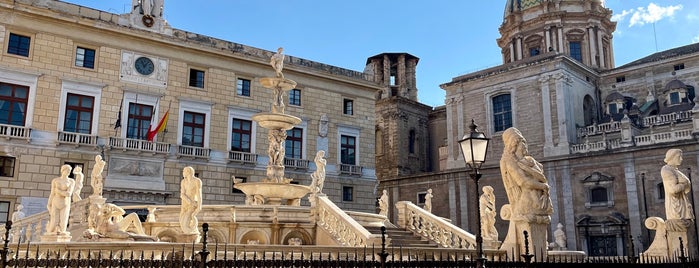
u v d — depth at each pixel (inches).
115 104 1464.1
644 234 1724.9
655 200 1726.1
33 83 1368.1
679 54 2074.3
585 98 2229.3
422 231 853.2
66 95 1405.0
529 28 2600.9
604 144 1898.4
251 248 440.8
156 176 1488.7
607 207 1824.6
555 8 2541.8
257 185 882.1
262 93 1722.4
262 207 770.2
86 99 1435.8
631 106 2145.7
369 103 1950.1
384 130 2659.9
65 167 662.5
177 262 301.3
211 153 1592.0
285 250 454.0
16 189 1312.7
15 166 1322.6
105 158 1419.8
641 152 1776.6
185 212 598.5
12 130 1320.1
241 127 1672.0
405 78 2775.6
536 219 477.1
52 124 1376.7
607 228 1808.6
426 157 2778.1
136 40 1514.5
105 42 1471.5
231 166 1626.5
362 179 1872.5
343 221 697.6
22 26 1363.2
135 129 1491.1
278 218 764.6
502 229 2057.1
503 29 2755.9
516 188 491.2
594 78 2292.1
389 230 853.2
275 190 888.9
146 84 1517.0
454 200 2204.7
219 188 1594.5
